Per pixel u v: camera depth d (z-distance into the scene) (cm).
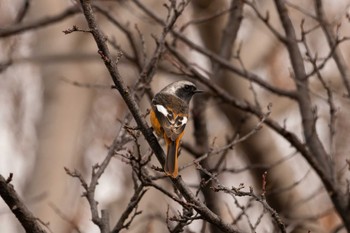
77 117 1702
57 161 1630
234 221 1013
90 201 958
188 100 1174
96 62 1755
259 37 1791
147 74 1104
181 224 854
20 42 1783
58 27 1702
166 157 855
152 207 1486
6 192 822
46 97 1706
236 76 1622
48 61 1595
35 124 1866
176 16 1078
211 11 1669
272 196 1475
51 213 1550
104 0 1711
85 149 1992
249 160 1580
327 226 1630
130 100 841
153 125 973
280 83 1891
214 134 1656
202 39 1695
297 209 1461
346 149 1650
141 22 1680
